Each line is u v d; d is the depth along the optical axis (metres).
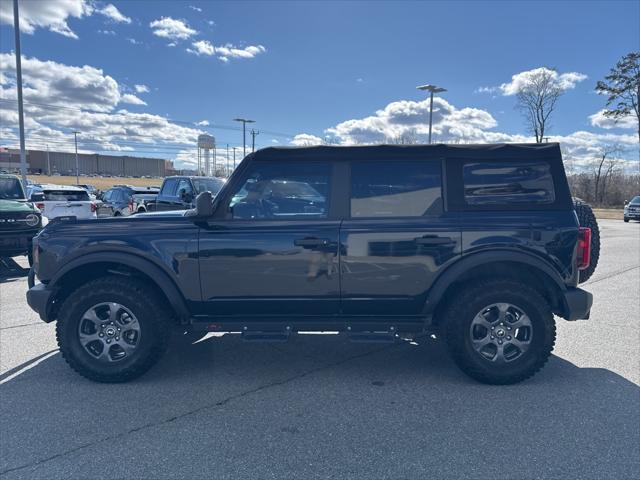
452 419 3.25
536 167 3.78
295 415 3.32
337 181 3.85
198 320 3.93
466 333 3.72
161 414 3.35
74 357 3.82
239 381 3.93
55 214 14.45
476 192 3.79
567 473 2.62
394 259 3.73
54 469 2.69
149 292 3.87
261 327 3.87
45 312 3.94
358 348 4.76
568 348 4.71
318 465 2.71
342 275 3.77
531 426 3.14
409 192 3.81
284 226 3.79
